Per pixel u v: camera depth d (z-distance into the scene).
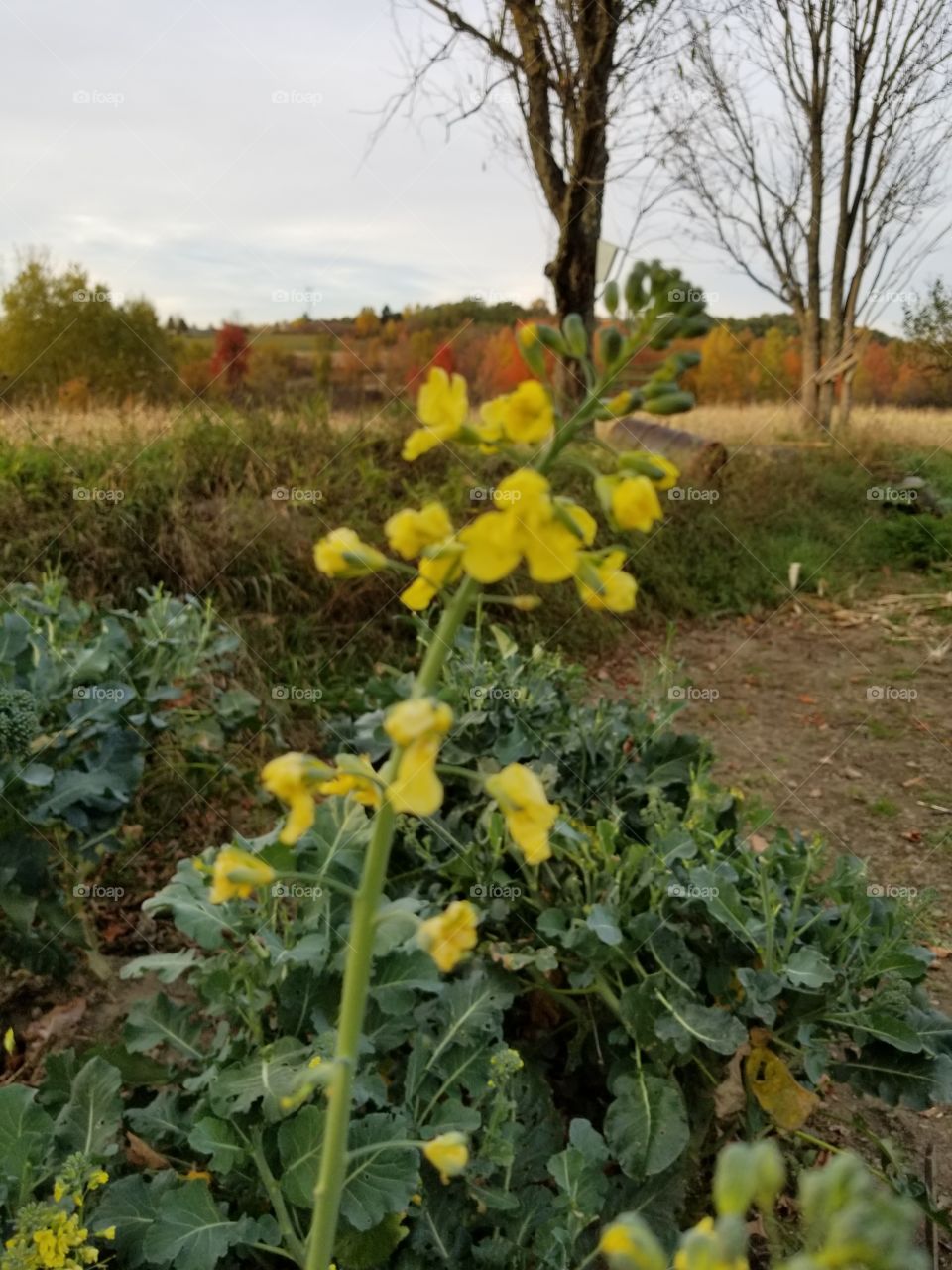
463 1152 1.22
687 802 2.85
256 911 2.11
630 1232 0.64
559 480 7.26
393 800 1.04
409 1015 2.01
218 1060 1.91
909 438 11.13
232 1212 1.81
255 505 5.81
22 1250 1.49
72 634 3.55
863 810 5.12
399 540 1.08
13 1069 2.83
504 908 2.41
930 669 6.89
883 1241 0.57
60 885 3.09
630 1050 2.23
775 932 2.29
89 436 5.88
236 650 5.00
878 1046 2.21
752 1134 2.16
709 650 7.15
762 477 9.09
